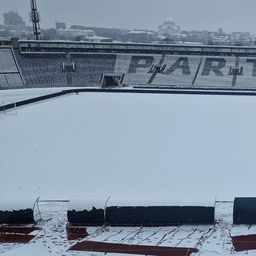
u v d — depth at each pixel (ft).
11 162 91.76
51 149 99.76
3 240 48.93
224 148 99.66
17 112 130.72
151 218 52.21
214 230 50.57
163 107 135.13
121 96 150.51
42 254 44.75
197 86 174.60
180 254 44.14
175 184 79.82
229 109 132.57
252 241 47.19
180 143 103.24
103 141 105.19
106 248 46.03
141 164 90.68
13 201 54.60
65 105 138.62
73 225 53.06
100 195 73.31
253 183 79.77
